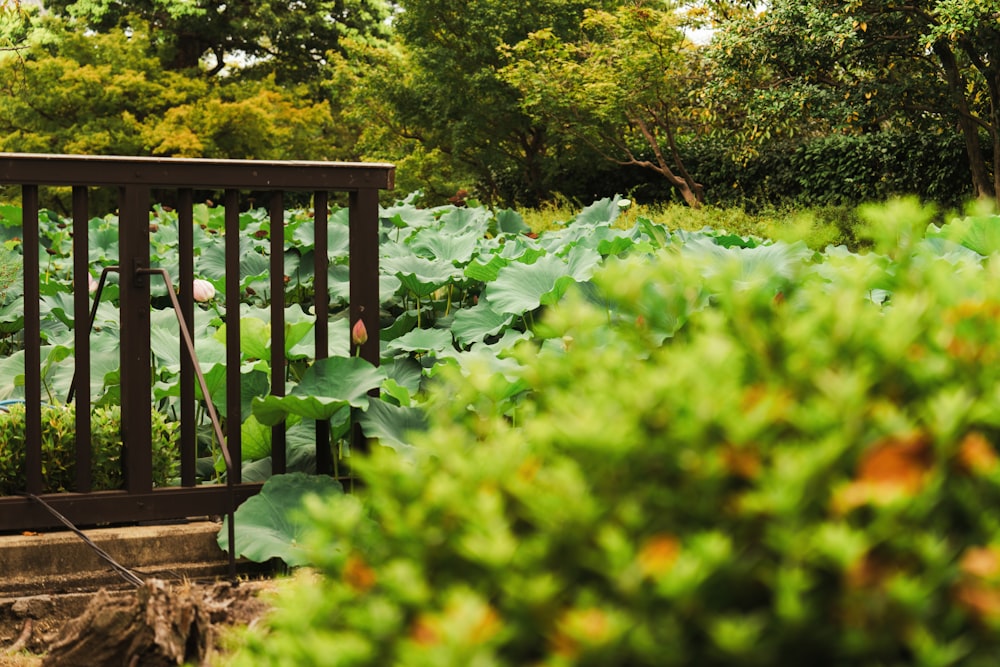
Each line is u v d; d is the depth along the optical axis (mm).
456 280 5941
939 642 1219
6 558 3543
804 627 1225
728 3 16844
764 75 16172
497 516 1361
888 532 1228
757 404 1368
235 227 3896
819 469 1268
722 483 1339
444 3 21750
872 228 2146
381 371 3998
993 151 15922
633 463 1384
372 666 1392
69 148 23656
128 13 26703
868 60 15320
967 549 1289
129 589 3582
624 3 21531
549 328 1919
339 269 6551
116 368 4926
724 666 1243
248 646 1800
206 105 24703
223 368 4086
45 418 3840
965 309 1601
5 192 22078
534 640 1319
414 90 23328
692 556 1229
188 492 3809
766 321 1622
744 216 14953
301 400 3760
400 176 24016
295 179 3922
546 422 1512
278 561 3775
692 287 1910
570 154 21359
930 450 1295
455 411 1979
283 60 28969
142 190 3701
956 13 13156
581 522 1316
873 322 1538
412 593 1368
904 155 16703
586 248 5477
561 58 19781
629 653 1237
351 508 1669
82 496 3693
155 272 3705
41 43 24594
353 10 29031
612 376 1658
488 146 22906
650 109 19016
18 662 3078
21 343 6312
